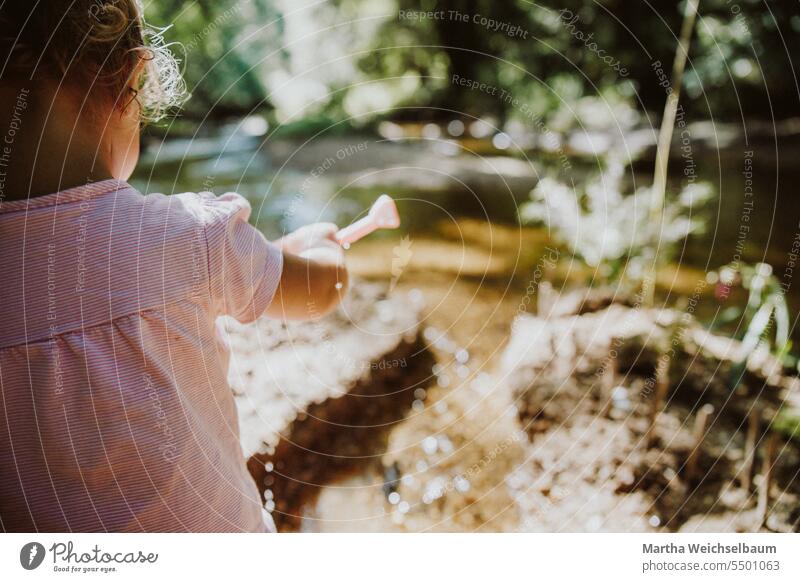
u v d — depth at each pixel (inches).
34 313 29.5
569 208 117.2
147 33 37.5
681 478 67.0
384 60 295.7
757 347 84.9
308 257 37.8
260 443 67.7
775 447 68.7
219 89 295.9
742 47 210.4
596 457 71.6
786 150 214.8
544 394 81.6
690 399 77.6
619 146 222.4
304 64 298.5
